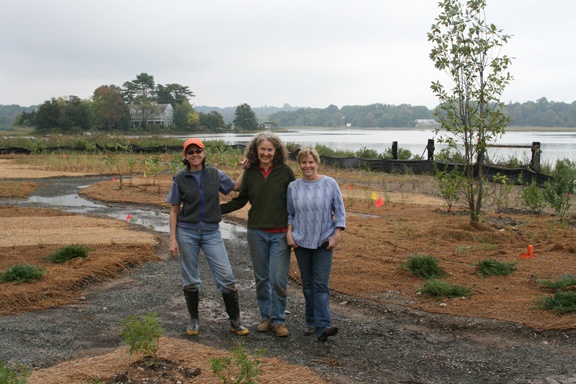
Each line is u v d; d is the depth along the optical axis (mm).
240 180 5387
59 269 7270
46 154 32156
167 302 6363
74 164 25297
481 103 9227
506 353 4840
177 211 5352
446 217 11266
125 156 30953
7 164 26078
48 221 11352
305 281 5320
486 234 8953
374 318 5805
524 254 7789
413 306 5988
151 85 156375
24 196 15828
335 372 4457
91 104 124750
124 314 5914
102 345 5016
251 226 5312
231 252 8953
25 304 6055
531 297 6000
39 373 4215
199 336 5273
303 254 5250
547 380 4309
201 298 6527
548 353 4801
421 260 7051
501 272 6902
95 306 6152
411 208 13055
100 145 35062
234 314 5340
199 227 5270
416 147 53406
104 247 8883
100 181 19828
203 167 5332
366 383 4254
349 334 5371
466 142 9578
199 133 139750
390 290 6539
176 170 16844
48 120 108062
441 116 9688
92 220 11547
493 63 9023
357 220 11344
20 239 9438
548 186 11617
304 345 5086
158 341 4621
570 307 5520
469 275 6938
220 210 5414
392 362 4703
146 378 4082
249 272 7785
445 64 9242
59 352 4805
